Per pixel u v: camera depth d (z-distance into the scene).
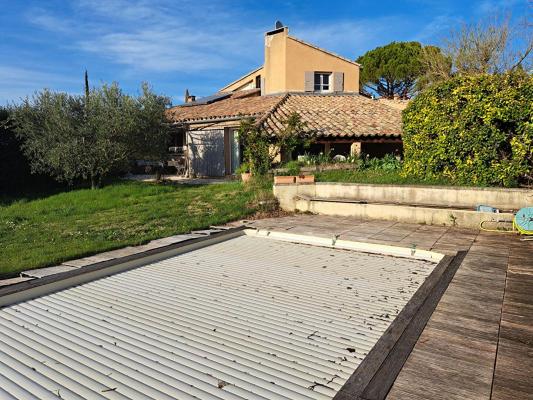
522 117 8.34
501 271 5.17
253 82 27.48
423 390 2.53
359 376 2.69
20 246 7.24
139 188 14.17
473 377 2.68
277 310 4.30
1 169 15.26
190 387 2.86
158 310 4.35
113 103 14.73
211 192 12.66
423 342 3.20
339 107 17.72
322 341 3.57
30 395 2.83
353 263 6.14
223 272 5.72
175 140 20.75
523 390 2.53
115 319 4.12
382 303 4.47
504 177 8.67
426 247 6.59
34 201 13.24
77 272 5.28
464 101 9.03
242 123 13.02
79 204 12.05
